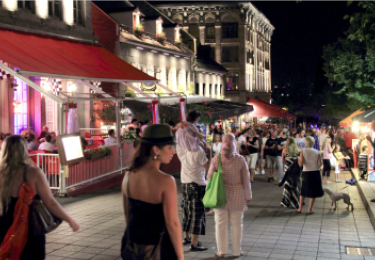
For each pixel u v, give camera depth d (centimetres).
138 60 3008
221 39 5841
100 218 921
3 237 404
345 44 2391
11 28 1585
